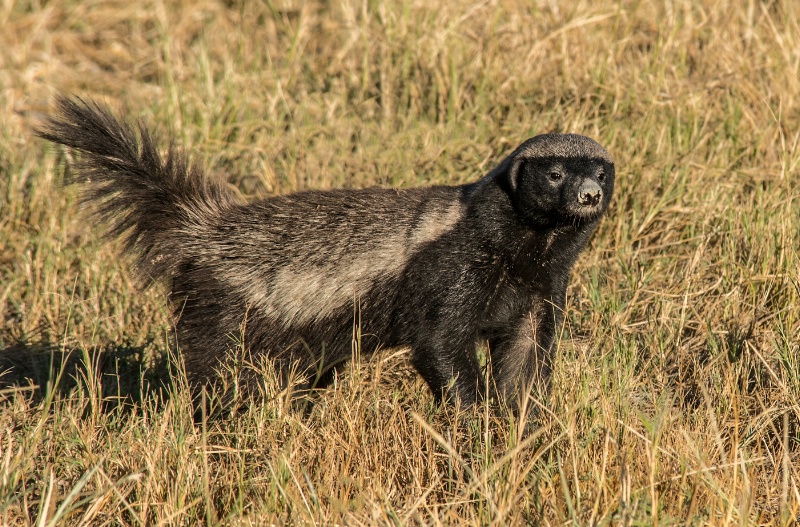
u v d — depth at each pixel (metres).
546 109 28.98
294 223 19.62
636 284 23.00
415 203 19.50
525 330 20.08
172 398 18.44
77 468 16.91
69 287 24.62
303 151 27.84
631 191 25.20
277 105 31.33
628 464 15.02
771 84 29.08
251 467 16.73
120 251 21.47
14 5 41.25
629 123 27.83
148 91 34.91
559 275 19.78
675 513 14.84
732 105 28.22
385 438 17.20
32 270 25.31
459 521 14.80
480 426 17.67
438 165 26.19
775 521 14.68
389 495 15.77
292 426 17.44
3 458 16.72
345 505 14.59
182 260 20.05
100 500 14.98
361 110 30.92
